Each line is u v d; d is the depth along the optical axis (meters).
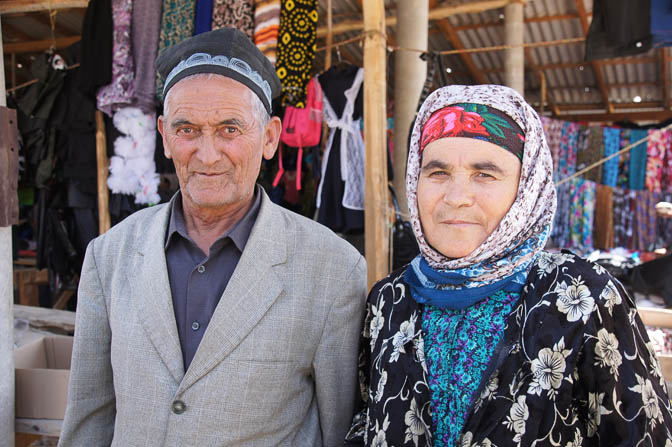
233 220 1.17
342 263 1.18
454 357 0.93
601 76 8.09
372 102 2.62
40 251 3.82
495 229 0.92
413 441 0.92
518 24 5.62
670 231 4.94
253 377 1.04
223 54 1.07
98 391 1.19
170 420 1.02
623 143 5.08
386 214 2.66
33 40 6.61
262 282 1.09
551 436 0.82
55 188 3.81
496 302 0.94
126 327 1.09
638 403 0.80
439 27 6.94
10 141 1.73
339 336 1.14
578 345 0.83
